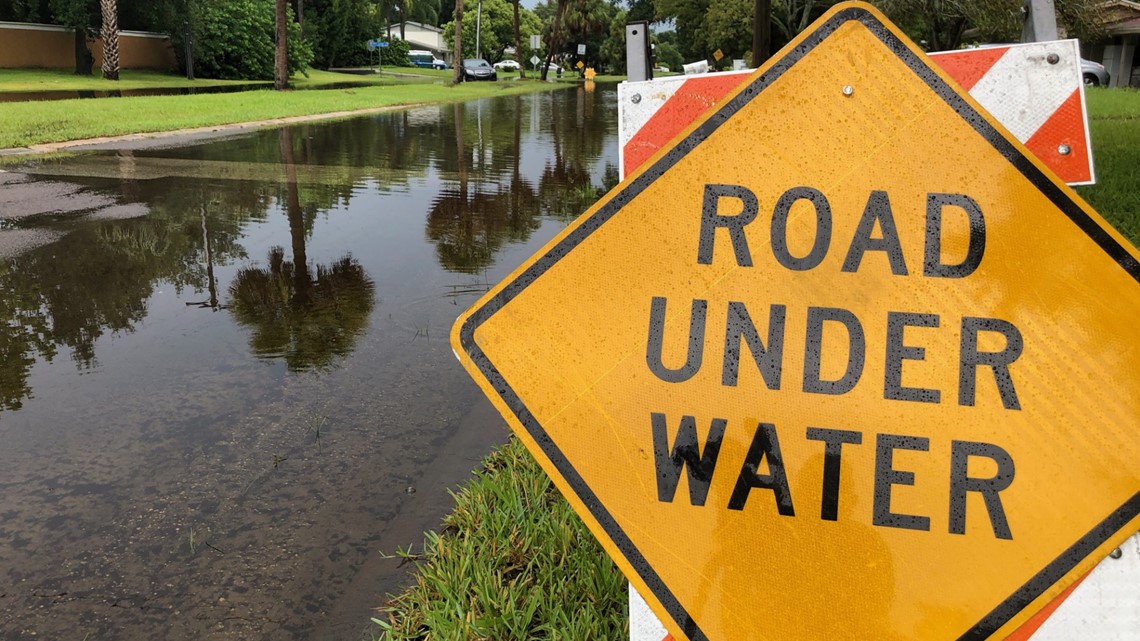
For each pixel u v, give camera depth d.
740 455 1.60
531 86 45.97
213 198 9.06
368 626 2.40
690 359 1.63
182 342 4.76
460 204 9.17
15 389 4.07
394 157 13.20
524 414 1.69
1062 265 1.51
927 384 1.54
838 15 1.59
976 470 1.52
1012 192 1.53
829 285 1.59
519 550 2.60
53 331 4.91
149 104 20.00
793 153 1.61
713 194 1.63
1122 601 1.49
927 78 1.56
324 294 5.71
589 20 78.12
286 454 3.47
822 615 1.57
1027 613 1.50
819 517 1.57
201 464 3.38
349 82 38.25
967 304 1.54
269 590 2.58
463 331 1.70
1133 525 1.46
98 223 7.62
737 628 1.61
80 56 32.22
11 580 2.61
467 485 3.16
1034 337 1.51
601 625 2.27
